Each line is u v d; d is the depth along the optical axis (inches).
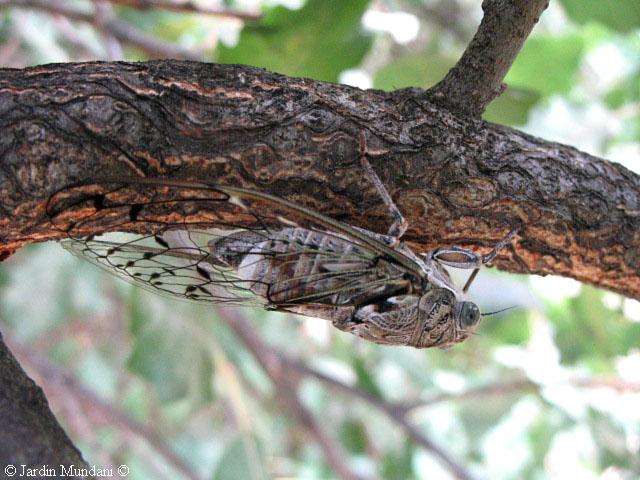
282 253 7.4
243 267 7.5
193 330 11.6
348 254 7.5
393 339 7.6
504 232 7.6
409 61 9.7
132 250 7.4
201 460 16.7
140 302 11.3
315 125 7.3
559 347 12.9
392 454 15.0
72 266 14.1
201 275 7.5
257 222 7.4
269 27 9.1
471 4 15.3
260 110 7.2
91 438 14.4
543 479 16.7
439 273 7.7
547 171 7.6
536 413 15.7
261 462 11.4
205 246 7.4
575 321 12.7
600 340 12.6
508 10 7.3
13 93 7.0
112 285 14.6
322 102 7.3
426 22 14.6
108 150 7.1
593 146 13.6
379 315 7.5
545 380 12.6
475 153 7.5
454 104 7.5
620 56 14.7
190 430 17.3
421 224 7.5
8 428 6.7
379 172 7.4
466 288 7.9
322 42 9.2
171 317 11.4
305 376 14.5
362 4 9.1
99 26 10.3
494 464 16.8
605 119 13.9
